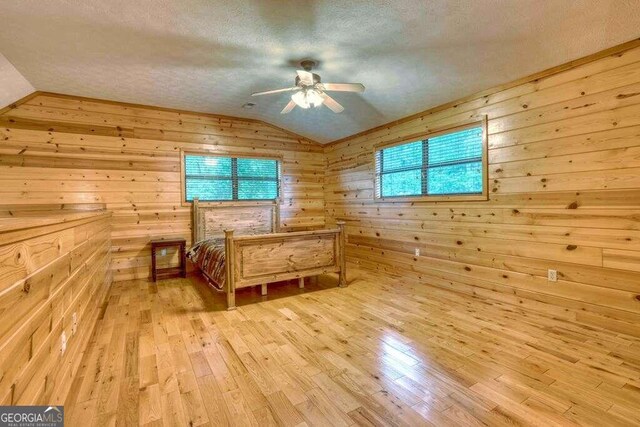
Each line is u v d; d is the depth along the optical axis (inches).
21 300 44.2
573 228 113.7
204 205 205.0
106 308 137.6
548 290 121.1
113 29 105.0
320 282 176.2
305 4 92.0
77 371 82.7
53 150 167.5
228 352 97.3
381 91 154.3
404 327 114.0
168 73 142.1
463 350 96.3
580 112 110.9
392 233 192.1
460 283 153.8
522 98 127.3
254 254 145.4
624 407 69.9
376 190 202.5
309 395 75.7
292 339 105.9
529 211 125.9
